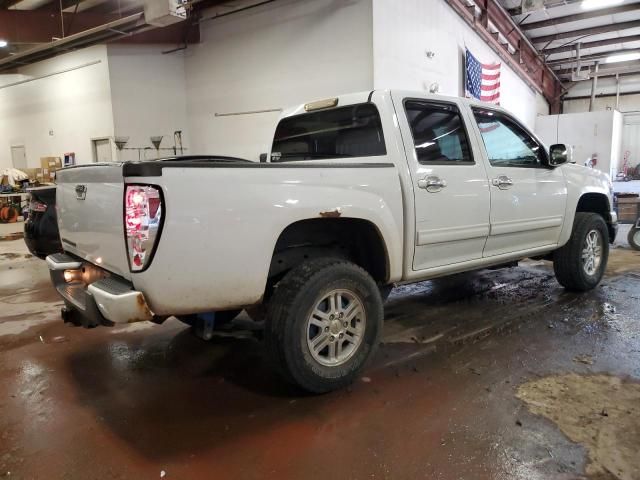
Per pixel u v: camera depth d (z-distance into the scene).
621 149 19.09
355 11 8.38
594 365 2.81
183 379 2.79
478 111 3.40
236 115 10.84
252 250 2.20
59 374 2.89
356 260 2.95
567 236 4.11
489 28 12.14
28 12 11.23
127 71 11.56
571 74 18.73
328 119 3.34
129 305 2.01
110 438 2.17
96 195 2.28
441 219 2.97
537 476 1.82
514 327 3.50
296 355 2.35
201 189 2.05
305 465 1.94
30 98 13.84
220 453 2.03
